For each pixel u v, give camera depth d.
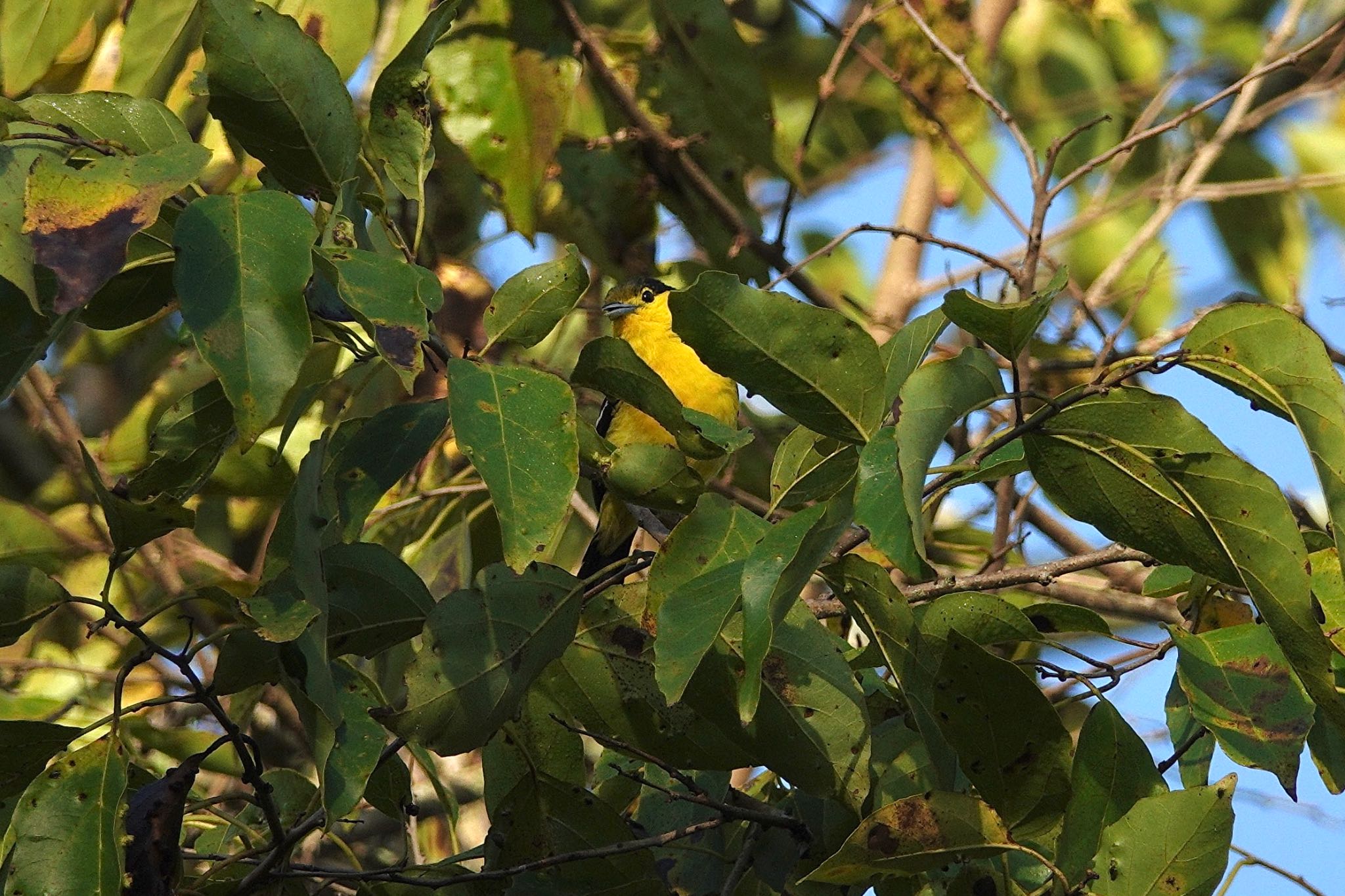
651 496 5.01
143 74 8.97
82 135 4.81
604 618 5.67
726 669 5.34
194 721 10.54
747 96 11.90
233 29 4.92
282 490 10.45
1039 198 10.05
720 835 6.62
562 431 4.35
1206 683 5.46
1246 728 5.35
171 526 4.52
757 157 12.12
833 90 11.86
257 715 10.68
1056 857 5.26
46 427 11.73
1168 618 10.50
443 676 5.02
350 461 5.36
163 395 11.23
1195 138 14.33
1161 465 4.88
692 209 12.48
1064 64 14.91
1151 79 15.16
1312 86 12.41
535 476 4.28
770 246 12.36
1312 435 4.54
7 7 9.38
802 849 5.99
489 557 10.95
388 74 5.30
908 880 5.65
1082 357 11.61
